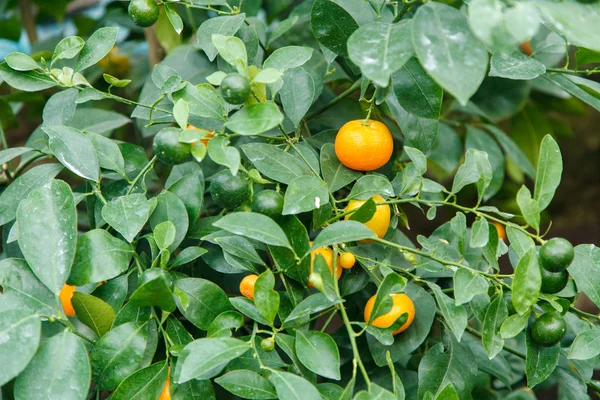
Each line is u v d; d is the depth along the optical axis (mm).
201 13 1611
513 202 1841
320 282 1152
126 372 1204
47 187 1214
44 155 1420
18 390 1150
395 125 1558
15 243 1374
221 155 1187
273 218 1227
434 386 1299
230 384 1190
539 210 1203
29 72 1297
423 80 1254
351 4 1342
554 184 1202
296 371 1226
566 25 1128
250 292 1252
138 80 1710
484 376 1553
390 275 1188
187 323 1373
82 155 1279
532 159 1875
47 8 1914
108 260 1216
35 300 1203
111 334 1205
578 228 2803
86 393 1152
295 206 1206
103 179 1398
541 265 1203
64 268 1191
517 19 1083
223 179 1240
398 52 1126
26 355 1146
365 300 1393
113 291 1251
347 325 1181
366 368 1433
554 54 1604
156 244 1249
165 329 1259
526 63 1293
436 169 1901
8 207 1301
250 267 1258
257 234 1184
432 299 1305
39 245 1195
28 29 1967
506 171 2172
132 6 1289
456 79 1098
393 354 1287
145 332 1216
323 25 1278
